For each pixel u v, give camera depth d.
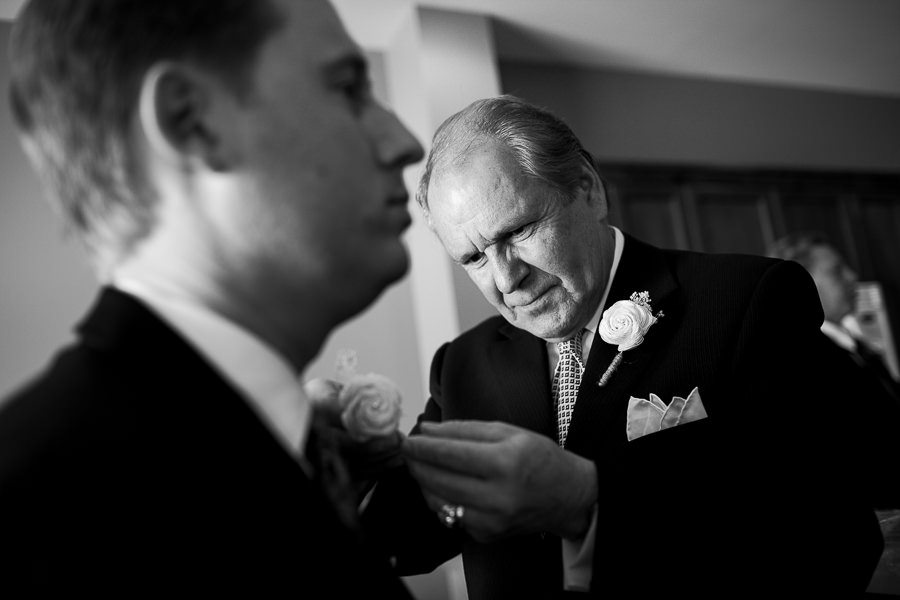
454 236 1.37
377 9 4.13
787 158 5.53
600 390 1.30
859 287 5.40
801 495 1.11
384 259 0.67
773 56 5.20
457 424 0.96
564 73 4.94
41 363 3.43
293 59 0.62
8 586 0.45
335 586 0.57
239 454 0.56
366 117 0.69
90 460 0.50
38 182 3.56
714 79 5.42
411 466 0.90
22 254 3.47
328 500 0.62
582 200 1.38
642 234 4.95
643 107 5.12
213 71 0.59
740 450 1.13
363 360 4.02
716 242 5.18
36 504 0.47
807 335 1.27
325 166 0.62
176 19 0.58
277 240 0.61
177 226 0.61
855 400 1.29
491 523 0.90
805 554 1.06
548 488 0.92
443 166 1.36
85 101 0.59
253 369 0.62
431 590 3.61
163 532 0.50
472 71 4.16
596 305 1.39
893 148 5.98
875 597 1.30
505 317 1.44
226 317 0.63
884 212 5.88
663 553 0.96
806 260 3.94
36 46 0.61
